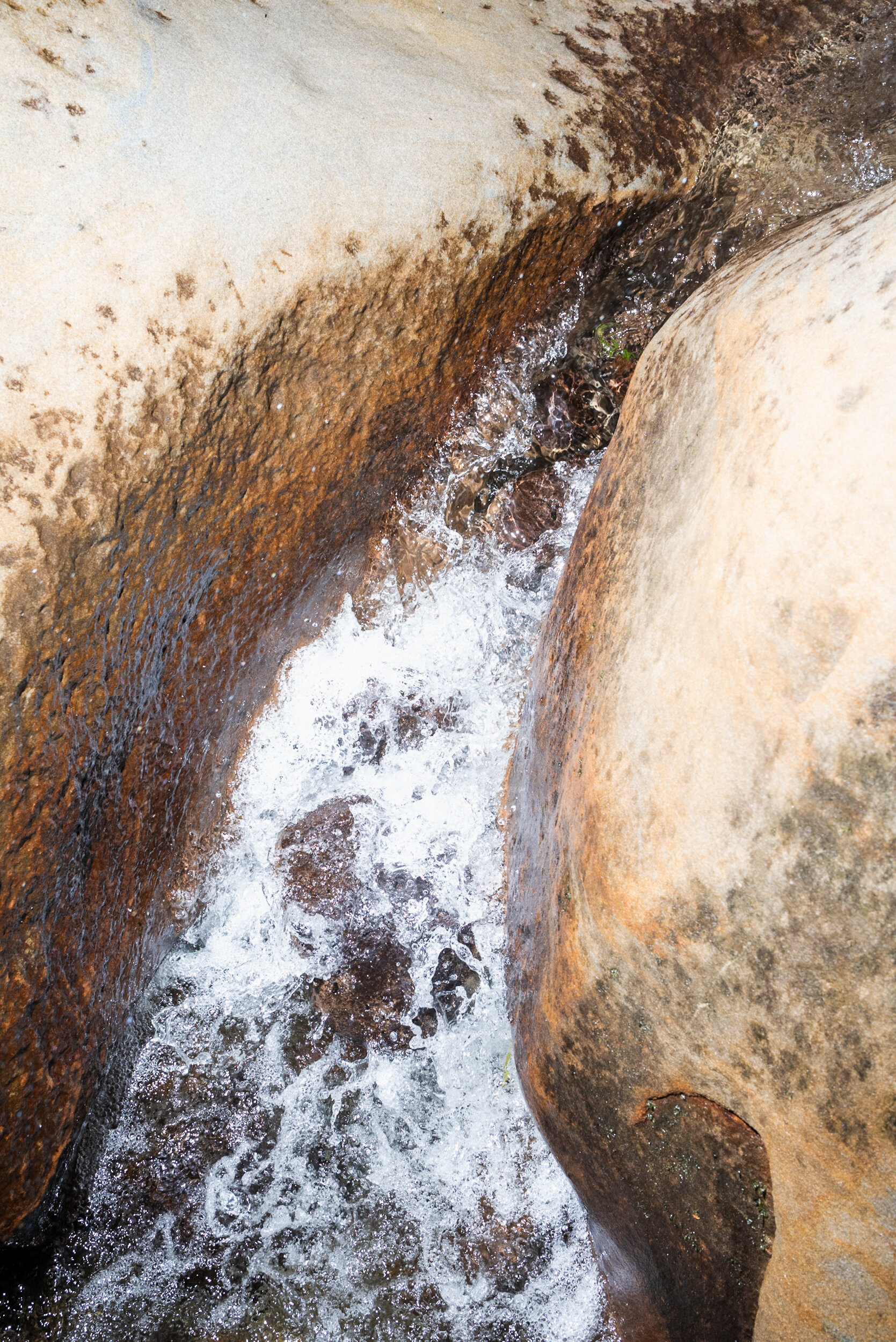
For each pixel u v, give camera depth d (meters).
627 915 1.77
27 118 1.88
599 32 2.51
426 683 2.55
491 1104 2.39
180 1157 2.35
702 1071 1.76
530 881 2.21
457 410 2.48
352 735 2.53
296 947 2.47
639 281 2.56
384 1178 2.40
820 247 1.78
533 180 2.30
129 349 1.94
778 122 2.54
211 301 2.00
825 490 1.57
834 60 2.55
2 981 2.00
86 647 1.99
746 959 1.67
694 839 1.69
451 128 2.24
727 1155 1.81
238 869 2.47
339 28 2.26
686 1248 1.92
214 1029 2.41
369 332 2.21
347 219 2.10
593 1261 2.34
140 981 2.34
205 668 2.28
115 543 1.98
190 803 2.37
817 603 1.55
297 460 2.22
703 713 1.70
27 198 1.87
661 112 2.47
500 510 2.55
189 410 2.01
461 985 2.46
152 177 1.95
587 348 2.57
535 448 2.55
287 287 2.06
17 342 1.87
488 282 2.34
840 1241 1.65
